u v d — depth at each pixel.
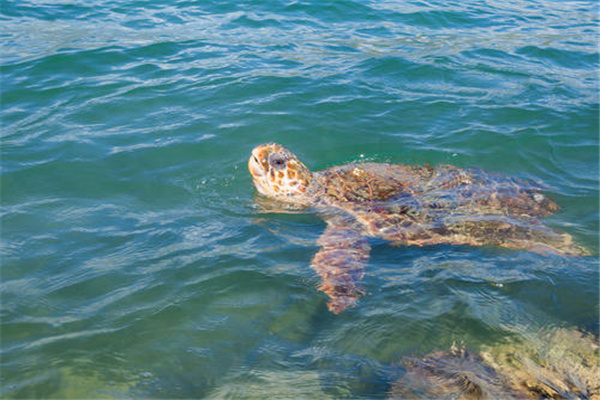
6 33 10.78
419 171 6.04
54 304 3.76
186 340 3.45
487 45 11.25
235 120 7.36
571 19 14.05
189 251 4.48
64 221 4.88
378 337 3.51
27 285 3.96
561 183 5.95
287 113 7.64
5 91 7.98
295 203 5.62
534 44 11.30
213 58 9.88
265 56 10.12
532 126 7.33
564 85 8.96
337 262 4.40
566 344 3.46
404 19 13.34
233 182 5.96
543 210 5.25
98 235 4.67
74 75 8.75
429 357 3.35
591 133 7.16
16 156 6.07
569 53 10.78
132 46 10.32
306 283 4.08
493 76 9.37
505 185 5.71
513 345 3.45
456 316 3.71
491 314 3.74
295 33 11.81
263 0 14.23
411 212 5.15
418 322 3.65
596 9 15.50
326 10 13.69
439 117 7.68
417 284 4.09
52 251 4.40
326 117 7.57
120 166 6.02
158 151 6.43
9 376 3.12
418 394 3.06
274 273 4.20
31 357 3.26
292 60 9.95
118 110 7.52
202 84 8.55
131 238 4.64
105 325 3.56
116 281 4.03
